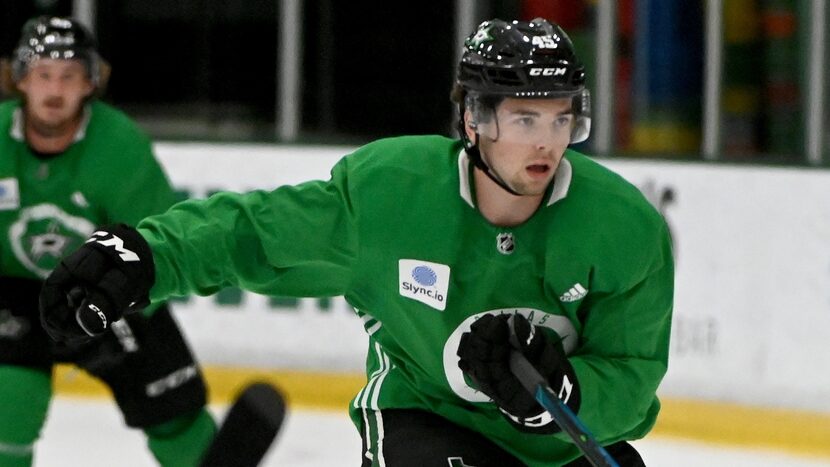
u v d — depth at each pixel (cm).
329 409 2105
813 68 2338
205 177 2356
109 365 1455
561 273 930
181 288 934
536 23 909
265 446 838
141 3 2583
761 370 2155
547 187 928
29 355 1409
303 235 932
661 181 2198
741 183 2162
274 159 2339
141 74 2597
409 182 934
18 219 1405
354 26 2525
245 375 2248
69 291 889
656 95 2408
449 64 2505
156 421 1484
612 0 2395
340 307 2275
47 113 1370
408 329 961
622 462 1019
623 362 954
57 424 2006
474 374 888
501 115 891
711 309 2172
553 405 875
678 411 2088
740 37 2377
